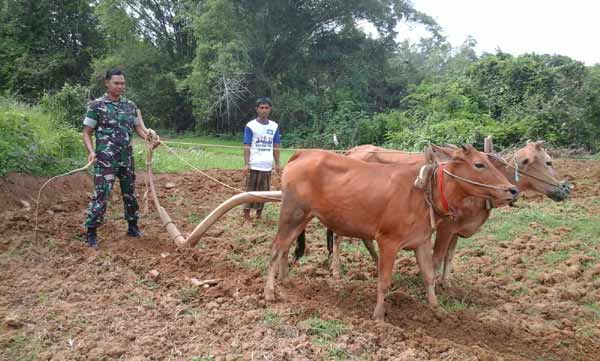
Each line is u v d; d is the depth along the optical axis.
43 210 8.99
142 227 8.64
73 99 24.06
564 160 18.00
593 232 9.27
